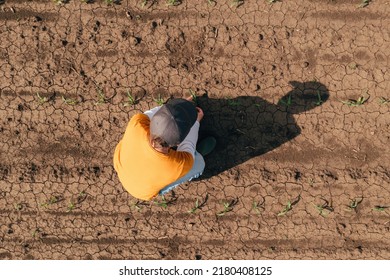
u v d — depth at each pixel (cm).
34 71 402
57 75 401
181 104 274
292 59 393
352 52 391
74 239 410
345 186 398
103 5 397
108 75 400
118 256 411
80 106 402
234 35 395
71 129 403
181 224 407
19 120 404
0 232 409
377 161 396
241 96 396
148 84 399
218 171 402
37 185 405
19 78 401
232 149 400
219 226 405
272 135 398
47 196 406
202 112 377
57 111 402
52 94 402
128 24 398
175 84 398
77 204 407
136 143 282
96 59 400
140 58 398
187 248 409
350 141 396
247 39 395
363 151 396
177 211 406
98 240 410
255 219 404
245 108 397
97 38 399
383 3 388
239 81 396
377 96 392
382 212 398
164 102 398
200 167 368
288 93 395
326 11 391
